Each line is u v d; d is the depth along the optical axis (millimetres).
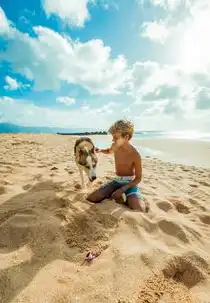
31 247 2209
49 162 7055
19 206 3008
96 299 1692
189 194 4605
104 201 3340
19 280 1817
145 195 4066
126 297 1736
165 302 1744
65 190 3742
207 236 2797
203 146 15555
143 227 2730
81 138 4691
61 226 2512
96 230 2562
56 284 1808
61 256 2146
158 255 2205
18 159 7312
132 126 3504
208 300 1812
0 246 2238
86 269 2021
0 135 19250
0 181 4199
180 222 2877
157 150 14008
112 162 8086
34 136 21812
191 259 2223
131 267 2025
